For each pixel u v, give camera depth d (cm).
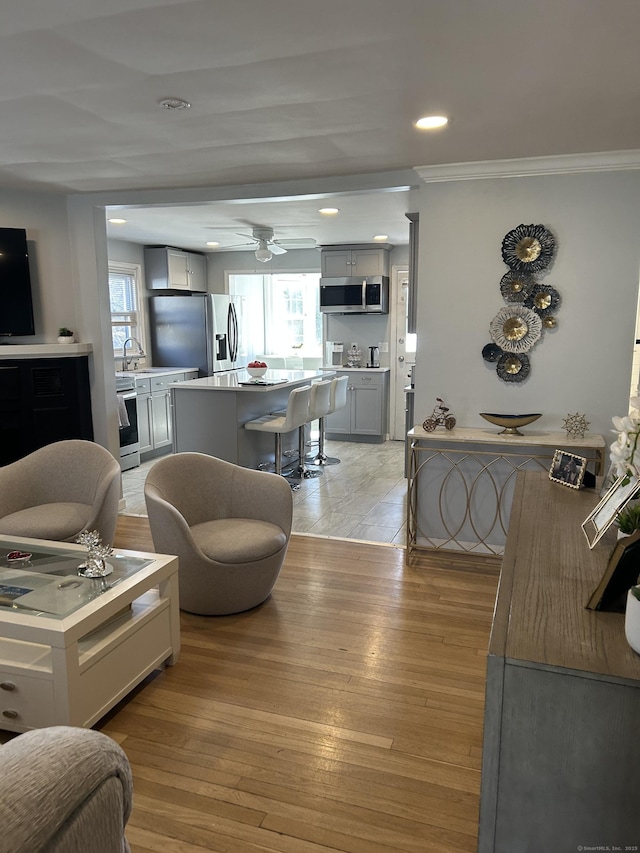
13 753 91
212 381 571
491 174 356
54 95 245
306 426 720
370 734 224
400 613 318
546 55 208
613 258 348
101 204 446
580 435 355
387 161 350
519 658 120
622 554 134
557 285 360
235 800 193
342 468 641
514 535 189
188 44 200
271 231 613
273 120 277
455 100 251
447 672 264
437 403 391
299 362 880
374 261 740
